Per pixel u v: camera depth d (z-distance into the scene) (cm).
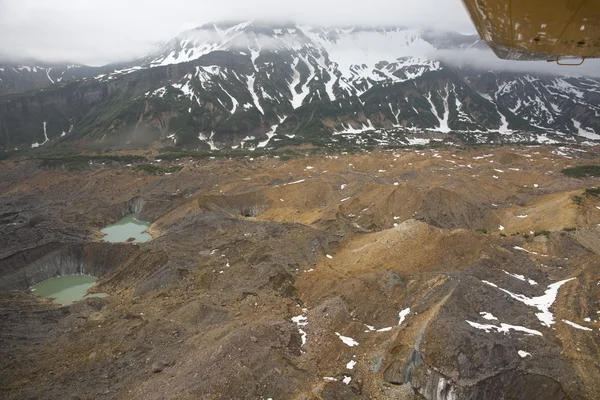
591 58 678
